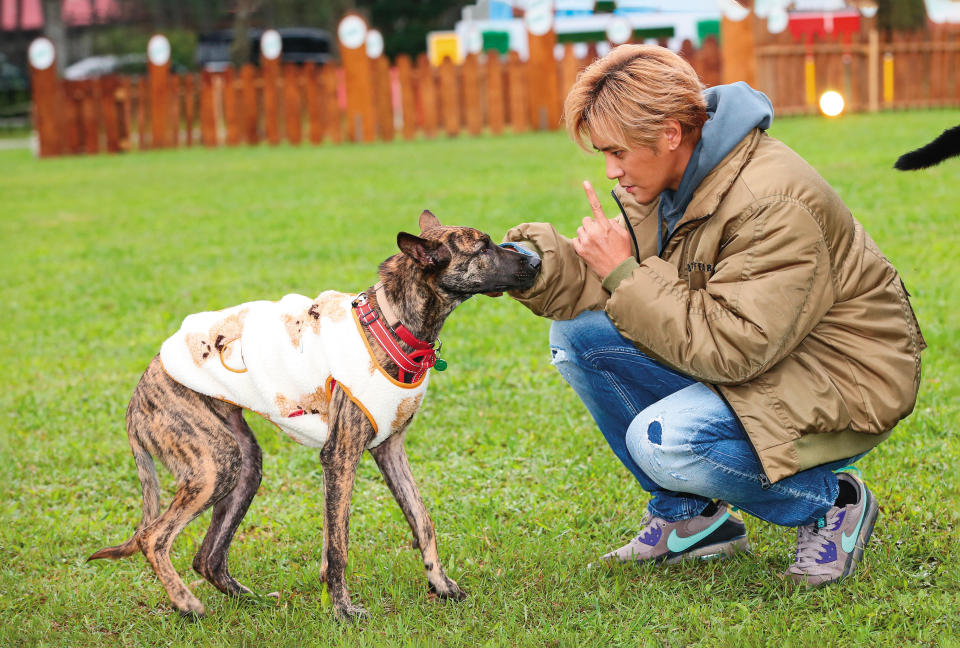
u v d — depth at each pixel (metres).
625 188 3.43
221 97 21.33
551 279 3.67
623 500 4.35
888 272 3.32
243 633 3.45
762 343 3.14
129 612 3.69
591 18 23.31
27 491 4.87
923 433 4.68
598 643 3.17
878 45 19.56
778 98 19.12
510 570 3.76
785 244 3.14
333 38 41.50
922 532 3.74
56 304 8.41
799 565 3.48
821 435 3.26
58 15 35.50
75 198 14.52
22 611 3.74
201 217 12.26
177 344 3.59
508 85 20.03
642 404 3.77
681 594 3.46
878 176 11.18
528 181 13.06
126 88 20.86
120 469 5.08
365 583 3.76
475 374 6.08
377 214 11.45
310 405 3.51
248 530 4.40
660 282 3.26
